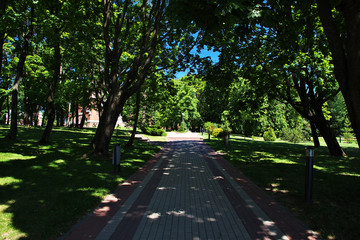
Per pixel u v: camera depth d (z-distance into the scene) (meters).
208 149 17.16
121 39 13.98
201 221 4.09
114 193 5.71
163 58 13.50
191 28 10.82
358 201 5.16
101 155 10.68
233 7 4.11
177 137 32.44
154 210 4.59
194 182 7.02
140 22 13.47
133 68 11.30
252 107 17.14
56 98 30.86
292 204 5.02
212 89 15.68
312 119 14.34
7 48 21.50
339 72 4.53
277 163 10.59
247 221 4.11
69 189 5.61
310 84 14.00
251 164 10.34
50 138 16.97
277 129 39.84
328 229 3.77
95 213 4.38
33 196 5.01
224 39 11.12
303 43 12.00
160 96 18.41
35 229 3.55
